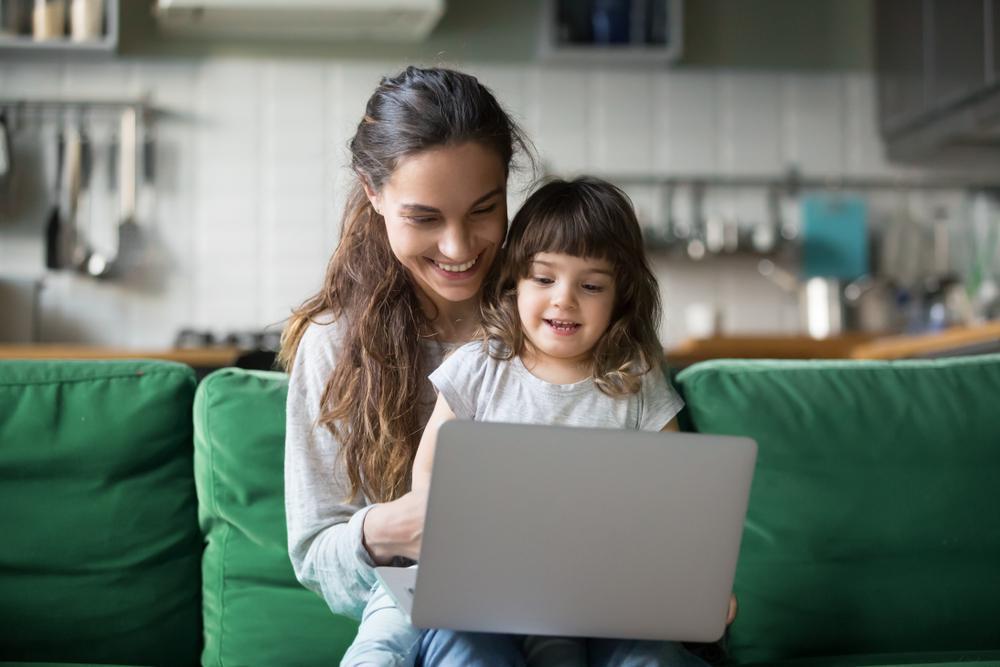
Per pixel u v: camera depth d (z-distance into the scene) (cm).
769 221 459
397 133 141
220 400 167
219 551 164
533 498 118
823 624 165
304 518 146
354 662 127
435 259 146
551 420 145
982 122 390
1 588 158
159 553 164
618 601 123
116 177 425
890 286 458
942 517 168
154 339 428
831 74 462
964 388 176
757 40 459
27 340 404
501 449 116
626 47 432
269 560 162
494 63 445
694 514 121
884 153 463
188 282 430
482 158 141
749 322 459
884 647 165
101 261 423
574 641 136
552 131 448
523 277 148
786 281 459
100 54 412
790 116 460
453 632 129
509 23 446
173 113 431
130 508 163
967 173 468
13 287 403
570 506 119
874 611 165
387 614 134
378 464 148
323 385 151
